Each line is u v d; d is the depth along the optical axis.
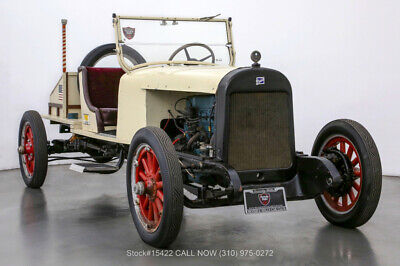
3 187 5.29
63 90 5.16
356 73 5.98
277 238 3.49
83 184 5.47
